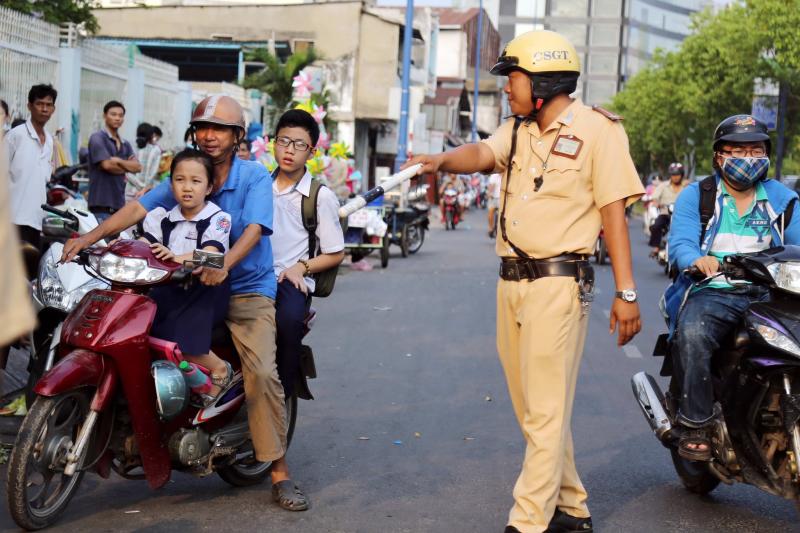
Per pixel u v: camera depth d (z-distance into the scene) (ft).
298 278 17.10
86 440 14.14
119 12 131.75
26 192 26.23
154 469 14.74
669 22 422.82
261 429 16.11
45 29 50.11
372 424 22.00
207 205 15.46
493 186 87.40
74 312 14.47
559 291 14.74
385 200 63.77
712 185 17.37
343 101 127.85
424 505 16.70
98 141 34.24
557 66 14.65
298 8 128.16
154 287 15.14
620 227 14.87
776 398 15.06
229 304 16.01
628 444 21.07
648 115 212.23
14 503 13.98
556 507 15.56
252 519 15.69
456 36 224.12
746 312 15.28
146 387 14.38
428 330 34.96
